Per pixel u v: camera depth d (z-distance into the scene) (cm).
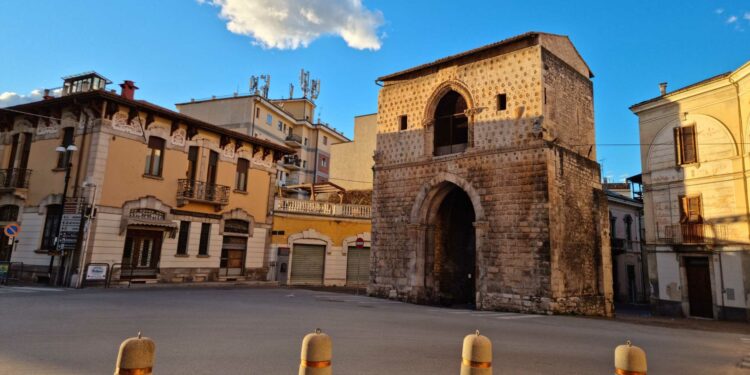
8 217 2514
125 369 439
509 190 2155
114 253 2266
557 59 2289
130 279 2341
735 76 2217
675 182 2481
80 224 2166
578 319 1820
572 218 2184
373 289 2561
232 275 2888
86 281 2131
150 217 2439
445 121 2545
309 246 3397
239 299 1883
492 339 1138
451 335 1165
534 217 2062
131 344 447
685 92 2439
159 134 2505
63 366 694
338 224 3522
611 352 1014
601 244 2322
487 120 2289
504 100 2272
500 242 2142
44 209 2339
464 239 2723
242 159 3014
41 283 2225
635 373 527
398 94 2697
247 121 5288
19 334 923
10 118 2612
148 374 452
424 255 2438
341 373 726
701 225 2322
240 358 791
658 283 2517
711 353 1075
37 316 1168
